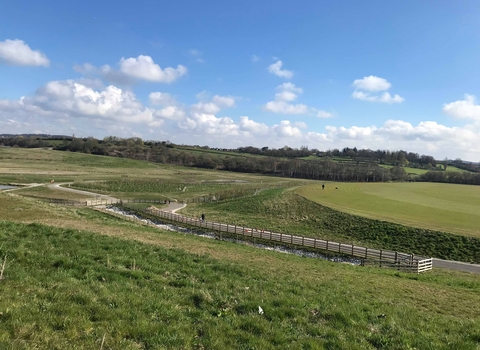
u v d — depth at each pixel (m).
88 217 34.03
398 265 28.56
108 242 16.44
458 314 12.54
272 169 187.00
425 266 28.41
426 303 13.68
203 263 15.09
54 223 24.44
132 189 98.75
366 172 157.88
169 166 187.25
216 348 7.20
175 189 104.44
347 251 34.50
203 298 10.11
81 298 8.61
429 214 49.72
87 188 93.31
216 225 46.78
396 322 9.89
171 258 15.28
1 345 5.97
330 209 55.47
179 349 6.93
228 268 14.68
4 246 12.52
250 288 12.05
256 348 7.33
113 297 9.03
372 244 40.34
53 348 6.28
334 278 17.00
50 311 7.65
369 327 9.28
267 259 21.33
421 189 84.31
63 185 94.75
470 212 50.75
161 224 50.31
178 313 8.75
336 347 7.82
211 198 82.31
